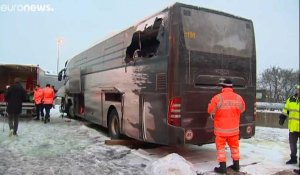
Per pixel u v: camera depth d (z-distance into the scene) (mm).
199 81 7105
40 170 6559
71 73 16172
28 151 8367
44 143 9586
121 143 9438
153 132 7438
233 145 6586
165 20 7254
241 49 7914
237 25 7914
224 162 6383
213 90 7289
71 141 10039
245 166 7039
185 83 6938
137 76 8273
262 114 14656
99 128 13336
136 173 6430
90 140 10281
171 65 6926
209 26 7410
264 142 10227
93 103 12148
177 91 6867
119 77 9477
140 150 8750
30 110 17516
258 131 12875
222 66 7500
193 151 8734
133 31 8742
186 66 6973
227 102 6434
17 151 8344
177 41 6938
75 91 15031
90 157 7793
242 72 7895
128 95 8766
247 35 8078
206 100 7168
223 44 7582
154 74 7477
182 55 6949
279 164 7277
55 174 6301
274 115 14281
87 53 13266
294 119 7266
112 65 10117
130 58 8766
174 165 5590
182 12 7090
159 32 7441
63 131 12305
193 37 7145
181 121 6848
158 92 7305
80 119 17125
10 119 10797
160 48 7328
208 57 7277
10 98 10703
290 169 6816
